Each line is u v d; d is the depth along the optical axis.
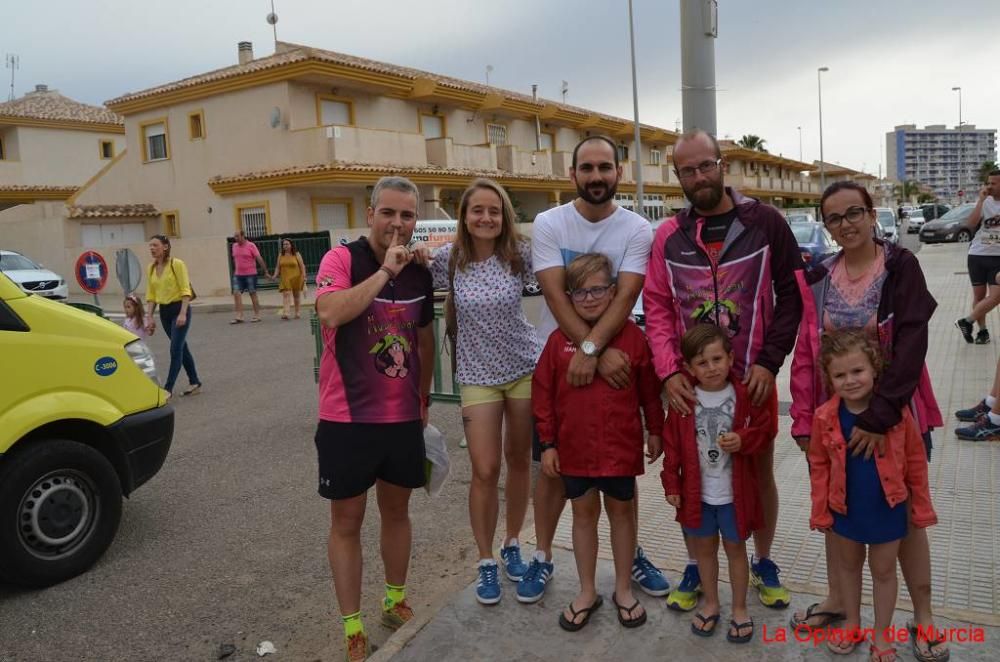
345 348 3.30
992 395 5.52
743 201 3.25
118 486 4.50
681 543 4.10
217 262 22.11
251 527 5.04
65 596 4.14
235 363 11.44
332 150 21.61
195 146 24.52
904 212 55.12
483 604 3.58
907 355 2.82
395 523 3.60
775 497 3.45
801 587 3.54
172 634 3.75
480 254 3.63
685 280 3.28
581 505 3.35
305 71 21.66
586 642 3.24
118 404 4.54
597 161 3.33
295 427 7.54
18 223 25.84
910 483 2.88
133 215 25.20
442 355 6.45
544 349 3.43
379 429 3.32
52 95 36.44
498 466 3.69
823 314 3.15
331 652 3.59
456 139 28.89
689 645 3.17
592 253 3.38
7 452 4.07
